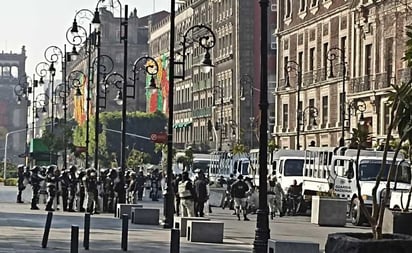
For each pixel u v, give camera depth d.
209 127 137.62
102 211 61.31
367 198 52.97
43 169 78.56
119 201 56.81
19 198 73.06
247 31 133.00
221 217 60.09
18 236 39.44
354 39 89.62
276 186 61.75
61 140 108.50
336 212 53.62
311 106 100.44
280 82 110.88
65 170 66.44
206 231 38.81
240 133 122.62
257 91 130.38
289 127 107.19
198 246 36.78
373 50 85.38
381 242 20.75
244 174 82.19
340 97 92.38
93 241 37.41
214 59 145.62
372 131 83.75
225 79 139.25
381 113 82.62
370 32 86.19
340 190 56.03
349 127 82.81
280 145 109.94
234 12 134.88
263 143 29.05
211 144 141.75
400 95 23.06
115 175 62.03
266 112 29.19
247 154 85.00
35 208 62.62
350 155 56.94
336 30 94.31
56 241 37.00
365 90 85.56
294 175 68.44
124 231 33.34
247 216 61.03
